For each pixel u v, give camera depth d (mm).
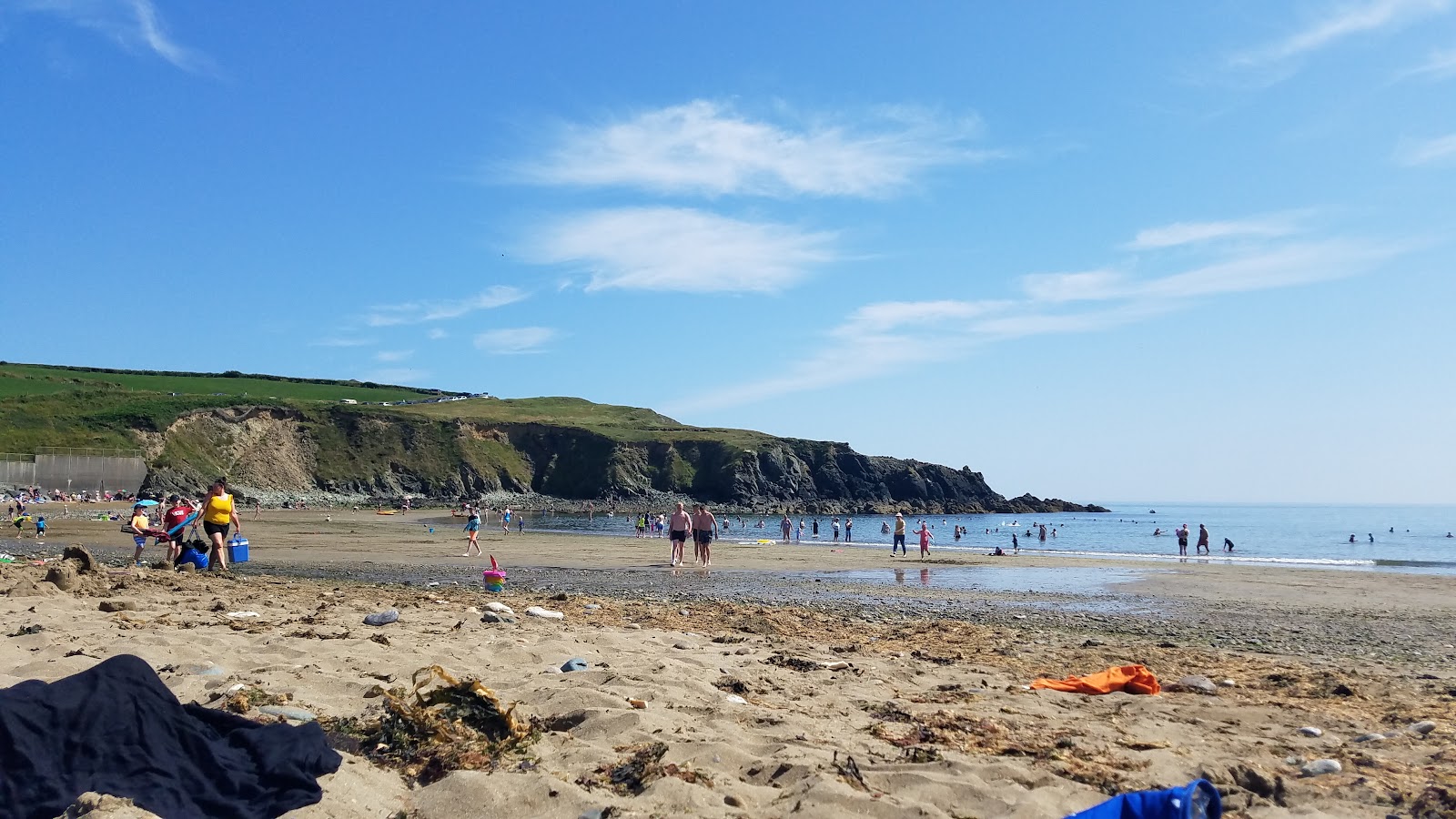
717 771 5965
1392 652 13797
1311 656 13234
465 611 13711
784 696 8453
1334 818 5605
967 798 5617
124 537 41281
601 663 9461
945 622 15320
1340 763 6773
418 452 127562
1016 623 16688
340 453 122375
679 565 31359
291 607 13484
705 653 10672
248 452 114062
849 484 137000
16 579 14672
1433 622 17750
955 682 9695
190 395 120562
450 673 8516
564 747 6277
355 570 26719
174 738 5180
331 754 5523
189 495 99625
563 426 141125
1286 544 75000
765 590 22906
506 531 56031
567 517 99562
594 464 135500
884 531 70438
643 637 11797
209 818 4652
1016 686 9578
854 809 5281
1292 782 6250
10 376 122312
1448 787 6027
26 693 5066
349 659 8797
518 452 138125
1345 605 21047
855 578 27812
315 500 112188
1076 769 6254
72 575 14242
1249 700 9258
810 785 5578
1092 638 14609
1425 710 8836
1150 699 9172
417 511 102188
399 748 5980
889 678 9711
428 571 26781
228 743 5406
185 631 10281
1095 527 107062
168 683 7422
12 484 87375
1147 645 13398
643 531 60750
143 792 4691
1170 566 35688
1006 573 30672
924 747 6672
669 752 6277
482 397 179625
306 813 4762
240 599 14359
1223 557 48406
